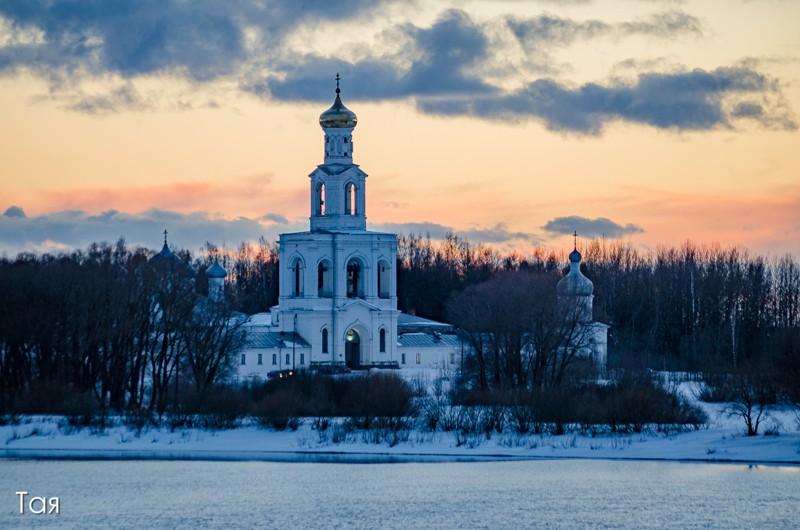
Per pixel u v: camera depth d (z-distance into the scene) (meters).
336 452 190.38
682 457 184.25
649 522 155.62
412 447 192.00
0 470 180.75
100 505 163.00
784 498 164.25
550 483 172.00
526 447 191.62
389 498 165.62
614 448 189.75
